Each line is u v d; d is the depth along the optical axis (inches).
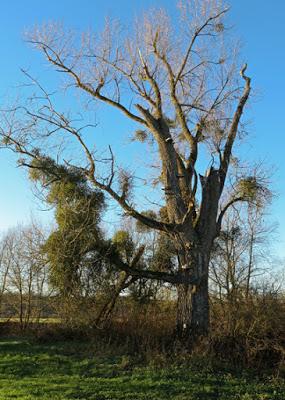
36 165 714.8
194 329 681.0
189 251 701.9
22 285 1013.8
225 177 770.2
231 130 790.5
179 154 832.9
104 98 760.3
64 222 738.8
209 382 537.0
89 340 746.8
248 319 693.3
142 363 597.9
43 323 908.6
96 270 772.6
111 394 474.3
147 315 796.0
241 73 816.9
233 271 911.7
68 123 701.3
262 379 573.0
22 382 517.3
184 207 727.7
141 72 777.6
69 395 463.5
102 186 684.7
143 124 770.8
